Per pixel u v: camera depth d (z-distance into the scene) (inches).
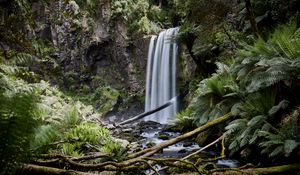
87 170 141.1
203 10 365.1
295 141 174.9
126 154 183.2
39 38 692.1
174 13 798.5
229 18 397.7
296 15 295.0
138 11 775.1
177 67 652.7
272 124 213.2
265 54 218.2
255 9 352.2
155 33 756.0
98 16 772.6
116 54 772.0
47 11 630.5
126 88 753.0
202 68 489.1
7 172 80.1
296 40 200.7
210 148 278.8
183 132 379.9
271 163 197.9
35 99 88.0
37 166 122.0
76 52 751.7
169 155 264.1
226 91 281.3
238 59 264.8
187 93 606.9
